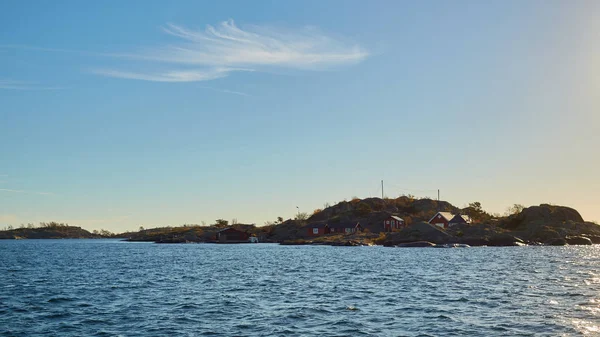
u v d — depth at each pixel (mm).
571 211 170875
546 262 79188
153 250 157625
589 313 34594
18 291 49969
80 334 30719
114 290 50188
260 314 36031
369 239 170375
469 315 34656
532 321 32312
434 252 113312
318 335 29656
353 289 49000
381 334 29719
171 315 36062
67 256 123688
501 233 151250
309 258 98750
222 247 174875
